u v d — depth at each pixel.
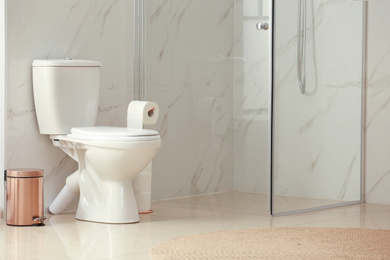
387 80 6.48
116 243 4.99
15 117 5.64
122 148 5.37
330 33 6.25
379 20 6.49
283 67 5.90
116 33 6.14
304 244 4.94
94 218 5.56
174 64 6.25
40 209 5.46
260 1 5.87
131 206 5.55
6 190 5.47
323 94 6.21
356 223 5.61
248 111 5.95
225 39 6.05
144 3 6.25
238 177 6.02
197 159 6.20
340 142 6.36
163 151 6.32
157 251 4.77
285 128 5.93
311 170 6.12
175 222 5.57
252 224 5.52
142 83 6.29
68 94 5.66
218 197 6.11
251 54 5.93
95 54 6.02
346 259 4.65
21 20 5.63
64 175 5.89
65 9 5.84
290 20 5.93
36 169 5.49
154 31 6.27
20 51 5.64
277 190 5.87
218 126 6.09
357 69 6.49
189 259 4.61
